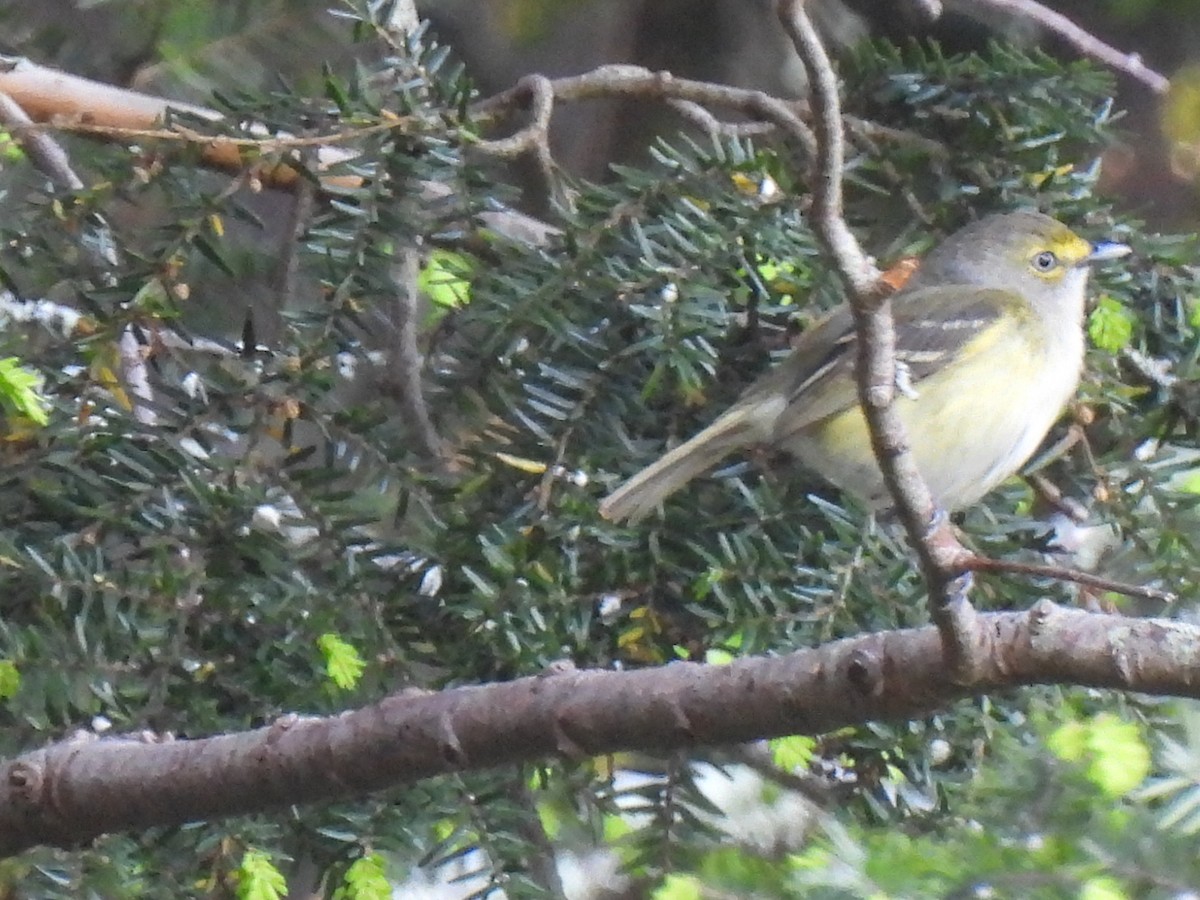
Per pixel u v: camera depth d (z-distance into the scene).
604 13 9.84
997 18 9.38
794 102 6.98
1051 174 6.56
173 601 5.33
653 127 9.87
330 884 5.39
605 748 4.39
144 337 5.84
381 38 6.31
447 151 6.05
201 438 5.66
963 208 6.72
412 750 4.45
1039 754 6.85
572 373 5.86
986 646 4.03
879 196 6.73
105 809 4.59
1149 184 9.78
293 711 5.34
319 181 5.98
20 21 7.75
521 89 6.80
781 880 6.89
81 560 5.35
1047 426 6.40
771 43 9.98
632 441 6.01
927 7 7.66
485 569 5.57
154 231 5.83
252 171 5.89
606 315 5.99
